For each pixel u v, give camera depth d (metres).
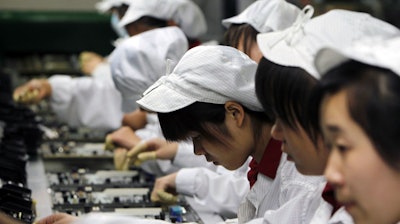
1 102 4.29
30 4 6.69
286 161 2.01
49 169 3.26
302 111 1.46
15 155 3.09
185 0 3.60
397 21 4.94
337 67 1.21
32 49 6.49
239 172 2.64
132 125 3.84
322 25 1.54
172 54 3.16
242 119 1.95
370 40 1.24
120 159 3.25
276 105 1.51
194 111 1.94
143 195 2.81
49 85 4.56
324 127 1.22
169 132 2.00
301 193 1.90
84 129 4.44
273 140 2.01
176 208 2.57
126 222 1.92
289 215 1.88
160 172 3.15
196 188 2.65
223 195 2.62
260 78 1.54
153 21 3.56
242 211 2.20
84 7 6.75
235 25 2.65
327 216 1.71
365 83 1.14
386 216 1.18
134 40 3.21
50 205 2.62
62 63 6.38
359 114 1.14
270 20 2.57
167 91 1.97
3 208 2.38
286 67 1.49
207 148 1.99
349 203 1.20
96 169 3.30
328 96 1.19
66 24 6.50
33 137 3.58
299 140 1.50
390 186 1.15
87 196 2.76
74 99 4.53
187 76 1.96
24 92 4.50
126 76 3.15
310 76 1.45
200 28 3.71
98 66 5.20
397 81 1.12
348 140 1.16
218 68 1.94
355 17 1.54
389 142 1.12
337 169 1.17
